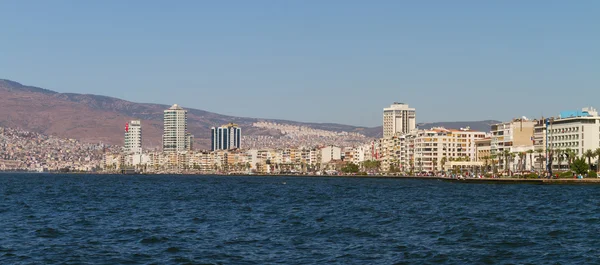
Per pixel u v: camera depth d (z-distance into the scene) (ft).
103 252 370.12
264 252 367.86
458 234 439.22
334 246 388.37
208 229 471.21
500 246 387.34
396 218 548.31
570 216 565.53
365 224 501.15
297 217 559.38
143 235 437.58
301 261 340.80
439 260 343.26
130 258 352.08
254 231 458.91
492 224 497.87
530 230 462.19
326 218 550.77
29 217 571.28
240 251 371.35
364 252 366.22
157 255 359.87
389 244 394.93
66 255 361.10
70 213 613.93
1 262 342.03
